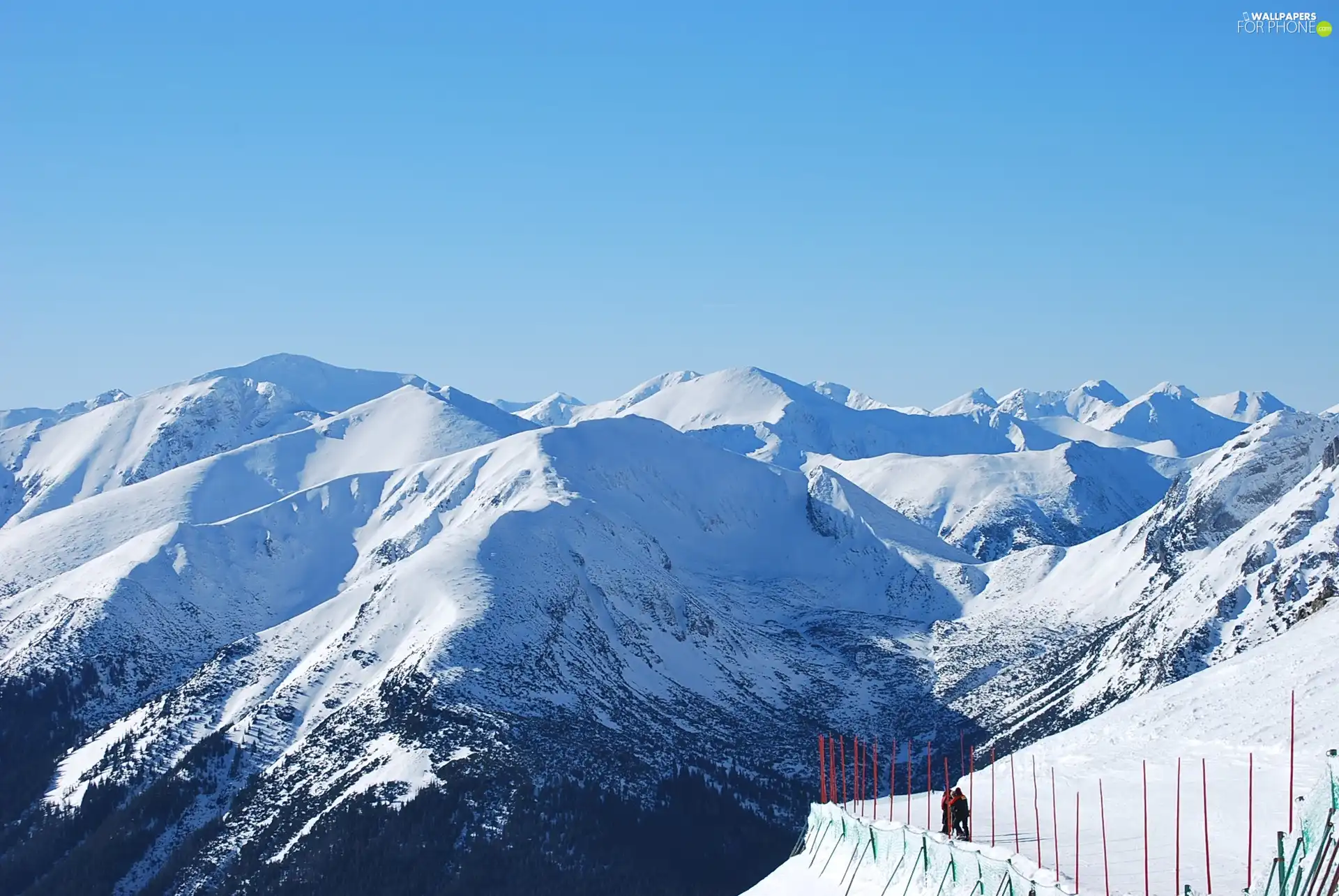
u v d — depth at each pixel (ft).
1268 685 318.24
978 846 182.19
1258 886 161.48
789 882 223.92
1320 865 148.25
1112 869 189.57
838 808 232.73
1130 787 260.01
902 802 278.87
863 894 199.72
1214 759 272.10
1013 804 256.32
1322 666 315.99
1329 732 268.00
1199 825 215.10
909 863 194.29
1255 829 206.80
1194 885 176.76
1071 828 225.35
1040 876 166.20
